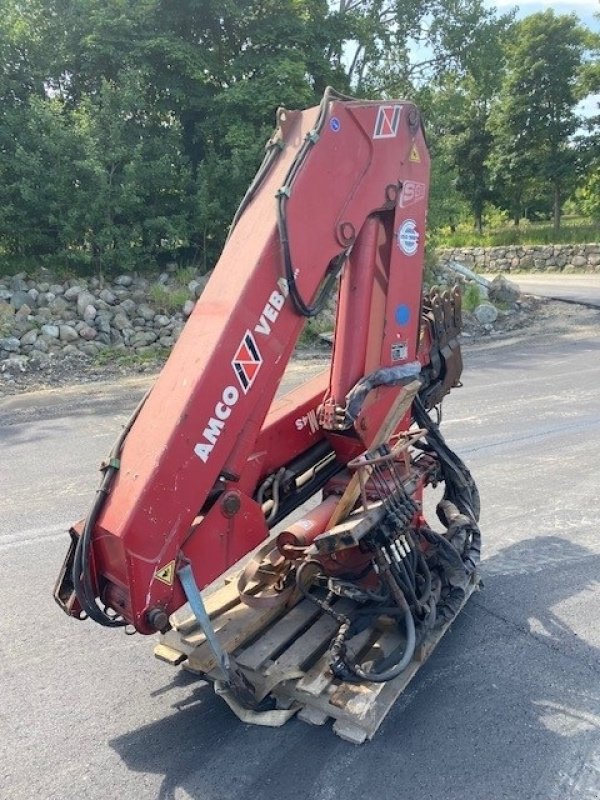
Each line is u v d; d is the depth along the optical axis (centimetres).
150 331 1126
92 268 1238
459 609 341
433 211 1614
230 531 280
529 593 394
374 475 317
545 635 354
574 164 2647
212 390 257
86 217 1179
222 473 271
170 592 258
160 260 1355
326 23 1485
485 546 453
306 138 280
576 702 302
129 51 1273
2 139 1169
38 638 368
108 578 259
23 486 578
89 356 1051
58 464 629
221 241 1373
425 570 321
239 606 321
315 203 281
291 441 325
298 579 311
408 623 295
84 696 321
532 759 270
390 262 323
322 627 314
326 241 288
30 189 1154
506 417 736
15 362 981
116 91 1214
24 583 423
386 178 311
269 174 294
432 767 266
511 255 2575
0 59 1219
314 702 285
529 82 2702
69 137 1159
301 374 973
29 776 272
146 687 326
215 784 263
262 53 1391
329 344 1166
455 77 1859
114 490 257
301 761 272
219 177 1294
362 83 1759
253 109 1294
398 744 279
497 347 1198
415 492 342
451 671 326
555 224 2808
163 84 1299
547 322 1427
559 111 2698
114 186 1212
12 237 1216
